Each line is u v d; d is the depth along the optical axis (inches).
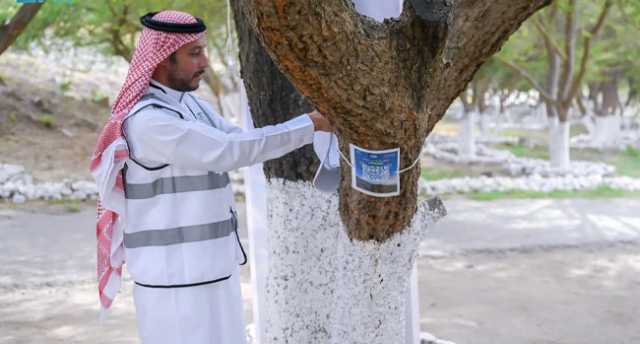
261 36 87.8
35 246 362.3
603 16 627.8
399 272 117.7
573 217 477.1
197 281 116.2
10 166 544.4
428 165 778.8
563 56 675.4
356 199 110.4
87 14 514.0
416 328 153.3
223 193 120.3
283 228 140.6
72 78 833.5
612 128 1078.4
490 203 534.3
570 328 254.4
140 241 116.3
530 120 1868.8
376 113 99.0
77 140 652.7
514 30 103.8
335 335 121.0
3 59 812.0
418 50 100.0
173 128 108.6
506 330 251.3
